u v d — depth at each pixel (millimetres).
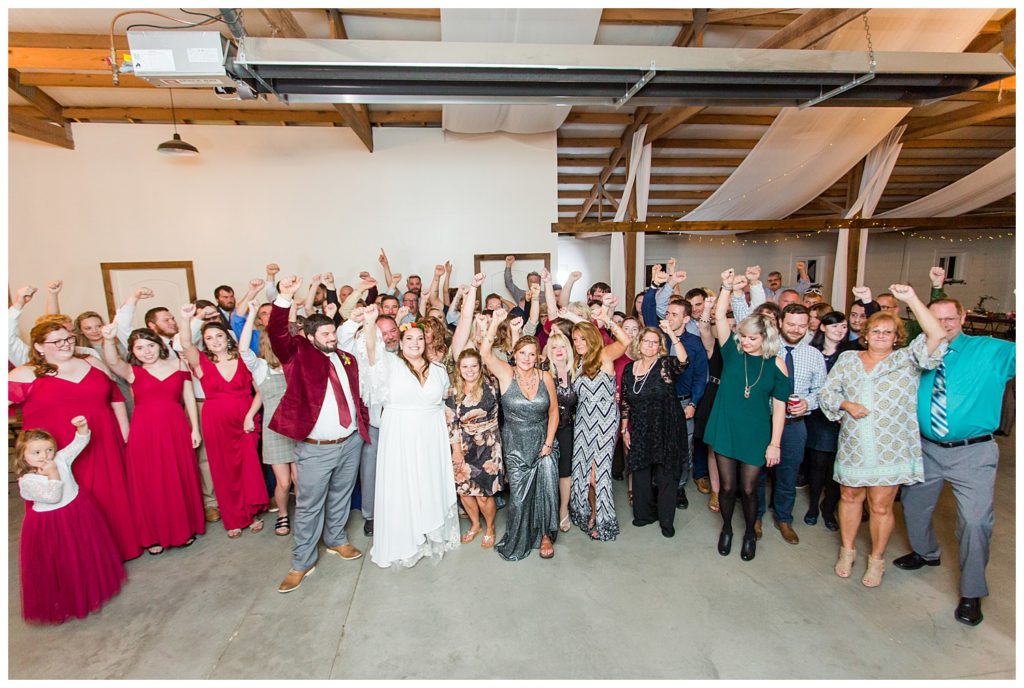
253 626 2295
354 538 3078
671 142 6777
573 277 4566
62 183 5637
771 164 5770
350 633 2240
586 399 2910
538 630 2234
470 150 6184
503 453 2928
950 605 2324
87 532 2389
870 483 2369
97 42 3977
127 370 2875
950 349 2268
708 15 3980
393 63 2744
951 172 8570
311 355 2482
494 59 2811
